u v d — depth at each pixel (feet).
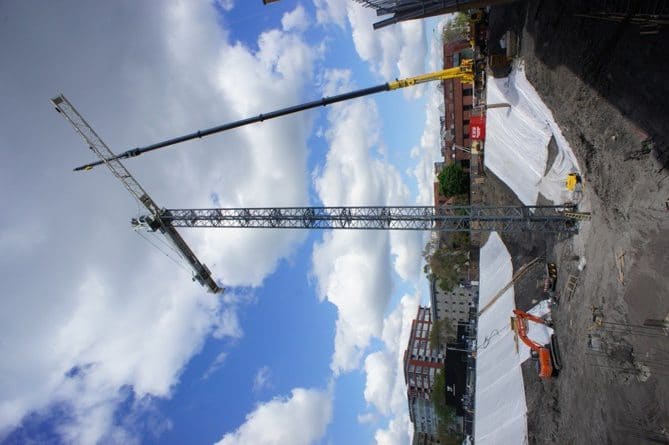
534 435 115.75
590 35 80.38
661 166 68.08
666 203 67.62
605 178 86.48
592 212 95.09
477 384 162.40
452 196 212.84
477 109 161.99
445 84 213.05
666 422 65.62
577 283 102.01
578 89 89.56
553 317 116.06
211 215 147.74
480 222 123.13
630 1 67.05
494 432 138.72
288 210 139.44
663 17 61.46
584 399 91.91
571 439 96.43
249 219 143.74
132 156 147.13
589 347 90.53
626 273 78.48
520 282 145.69
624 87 73.61
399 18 94.63
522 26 117.50
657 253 69.87
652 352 70.33
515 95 128.16
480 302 182.70
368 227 133.49
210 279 160.66
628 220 78.54
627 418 75.05
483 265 189.98
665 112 64.85
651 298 71.20
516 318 130.31
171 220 152.25
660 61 63.41
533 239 143.13
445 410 249.96
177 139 138.92
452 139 219.00
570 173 107.14
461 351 232.53
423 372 353.51
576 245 105.09
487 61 145.48
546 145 118.11
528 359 129.80
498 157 152.97
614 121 79.15
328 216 135.74
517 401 130.41
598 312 87.76
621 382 77.71
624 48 71.10
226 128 132.46
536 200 131.34
